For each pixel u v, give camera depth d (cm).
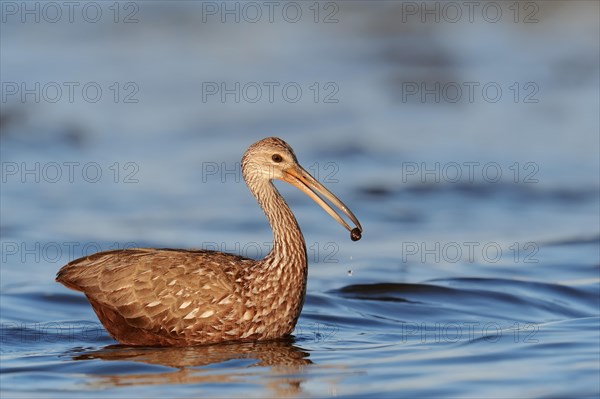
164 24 3631
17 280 1547
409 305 1425
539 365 1095
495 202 2059
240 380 1056
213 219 1939
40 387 1039
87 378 1072
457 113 2811
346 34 3631
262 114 2772
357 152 2412
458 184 2169
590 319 1326
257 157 1246
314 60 3341
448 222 1919
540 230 1856
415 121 2728
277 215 1229
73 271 1253
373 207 2027
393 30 3681
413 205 2042
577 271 1586
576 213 1967
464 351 1165
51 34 3466
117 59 3278
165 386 1038
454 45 3519
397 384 1033
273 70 3228
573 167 2295
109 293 1216
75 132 2598
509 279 1539
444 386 1024
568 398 980
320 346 1206
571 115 2761
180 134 2605
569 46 3538
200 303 1195
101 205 2031
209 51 3409
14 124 2630
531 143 2500
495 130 2630
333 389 1020
